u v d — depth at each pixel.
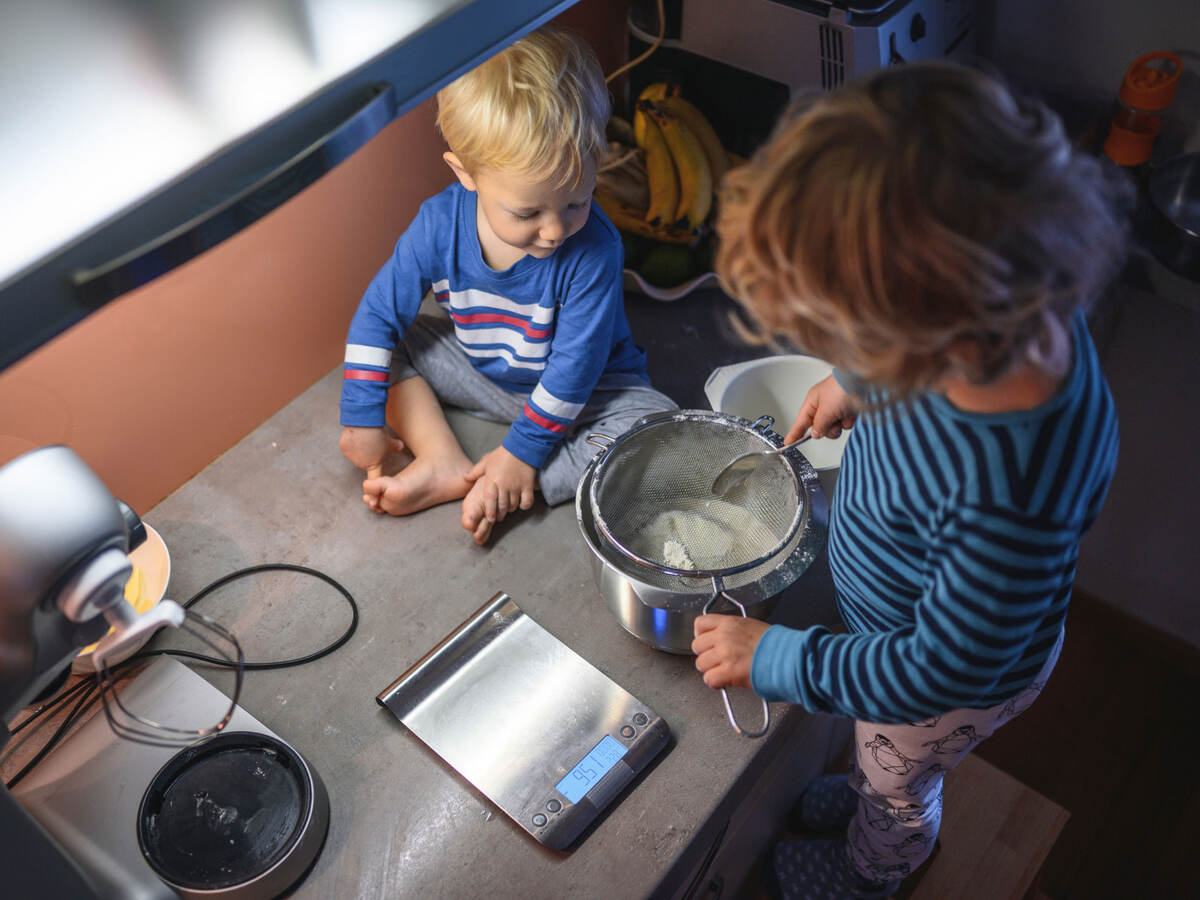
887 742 0.97
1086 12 1.48
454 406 1.30
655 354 1.40
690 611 0.94
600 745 0.97
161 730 0.95
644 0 1.40
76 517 0.66
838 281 0.53
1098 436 0.64
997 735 1.73
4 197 0.47
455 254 1.13
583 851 0.92
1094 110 1.57
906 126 0.52
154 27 0.55
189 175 0.49
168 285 1.16
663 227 1.43
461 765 0.96
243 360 1.31
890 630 0.82
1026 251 0.52
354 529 1.17
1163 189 1.42
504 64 0.94
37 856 0.71
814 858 1.31
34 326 0.47
